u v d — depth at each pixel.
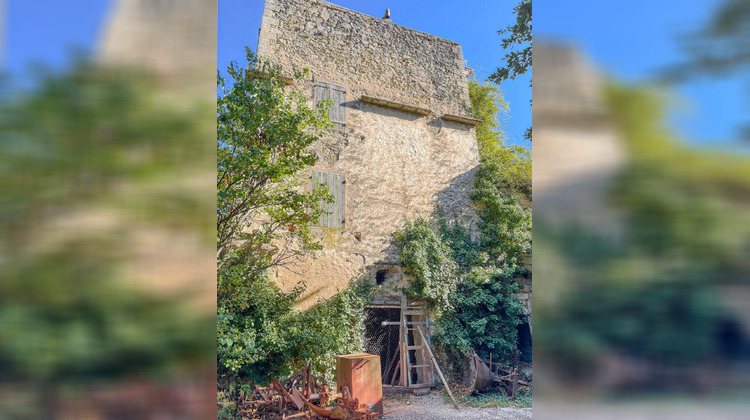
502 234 8.46
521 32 5.32
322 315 6.86
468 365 7.48
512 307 7.91
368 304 7.50
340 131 8.05
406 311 7.71
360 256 7.60
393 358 7.61
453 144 9.06
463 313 7.87
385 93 8.70
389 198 8.13
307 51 8.19
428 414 6.30
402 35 9.33
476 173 9.07
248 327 5.88
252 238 6.22
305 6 8.46
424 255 7.74
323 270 7.23
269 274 6.74
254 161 4.87
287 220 5.99
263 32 7.88
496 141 10.23
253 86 5.39
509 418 6.04
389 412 6.39
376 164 8.19
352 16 8.90
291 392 5.23
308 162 5.59
